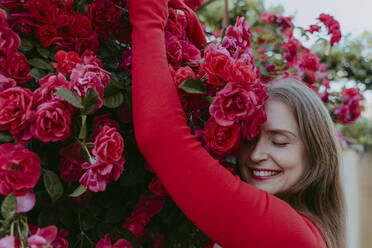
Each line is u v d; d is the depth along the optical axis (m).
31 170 0.58
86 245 0.78
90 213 0.77
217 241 0.69
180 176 0.66
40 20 0.71
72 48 0.79
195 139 0.71
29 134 0.61
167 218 1.03
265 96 0.81
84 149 0.67
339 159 1.03
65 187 0.72
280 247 0.68
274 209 0.71
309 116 0.93
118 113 0.76
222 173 0.70
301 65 1.74
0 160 0.56
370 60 2.84
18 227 0.57
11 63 0.65
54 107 0.62
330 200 1.03
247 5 2.12
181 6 0.92
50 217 0.69
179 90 0.73
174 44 0.79
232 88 0.70
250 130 0.78
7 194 0.56
